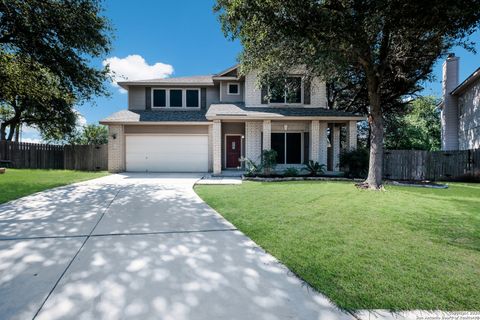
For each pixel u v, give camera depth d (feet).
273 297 8.13
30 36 30.37
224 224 15.94
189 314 7.29
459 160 44.78
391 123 71.92
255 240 13.17
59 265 10.17
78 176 42.11
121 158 51.26
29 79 31.42
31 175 41.88
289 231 14.60
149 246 12.26
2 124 65.16
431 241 12.98
